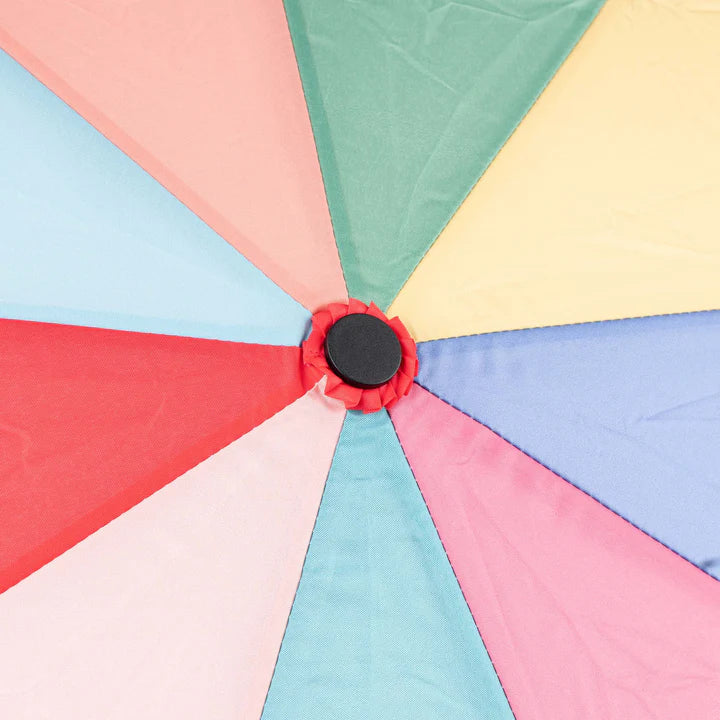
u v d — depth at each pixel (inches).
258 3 11.5
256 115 11.5
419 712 11.4
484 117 12.2
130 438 10.7
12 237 10.5
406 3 11.9
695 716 11.6
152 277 11.1
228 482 11.2
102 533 10.6
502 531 11.9
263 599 11.2
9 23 10.6
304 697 11.2
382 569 11.6
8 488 10.2
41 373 10.5
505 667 11.6
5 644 10.2
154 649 10.7
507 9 12.1
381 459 12.1
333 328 11.9
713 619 11.9
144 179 11.0
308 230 11.9
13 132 10.6
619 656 11.7
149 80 11.1
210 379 11.2
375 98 11.9
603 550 11.9
